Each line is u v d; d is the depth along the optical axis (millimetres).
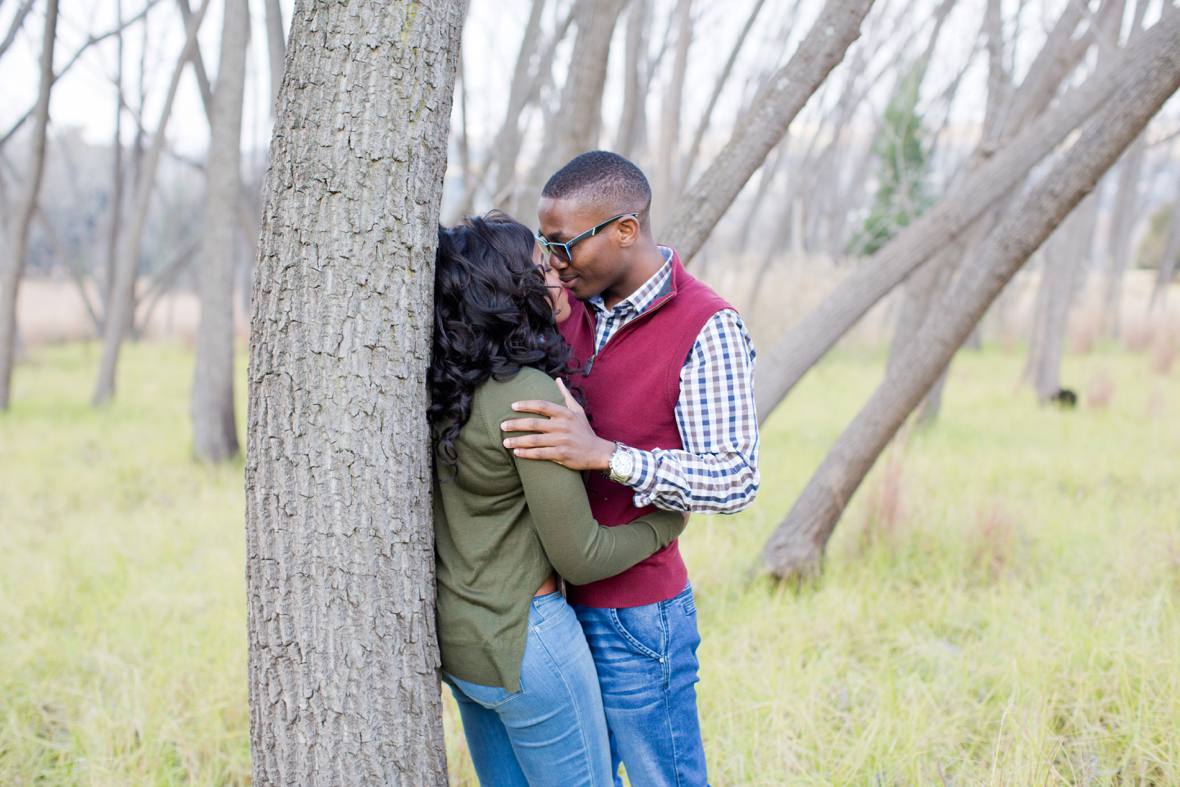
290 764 1623
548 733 1645
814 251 17469
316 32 1486
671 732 1823
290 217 1516
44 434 8133
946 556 4355
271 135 1551
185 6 8750
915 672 3109
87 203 23297
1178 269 27719
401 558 1594
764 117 2799
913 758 2525
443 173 1628
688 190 2889
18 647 3410
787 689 2949
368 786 1613
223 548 4637
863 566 4305
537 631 1604
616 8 3598
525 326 1579
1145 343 15047
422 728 1650
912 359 3879
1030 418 8570
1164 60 3088
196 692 3021
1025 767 2344
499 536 1586
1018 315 18594
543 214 1746
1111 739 2621
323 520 1562
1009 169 3871
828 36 2715
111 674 3201
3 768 2662
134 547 4691
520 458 1484
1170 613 3357
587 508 1546
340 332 1527
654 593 1777
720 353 1665
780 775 2531
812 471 6305
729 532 4859
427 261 1576
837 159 17656
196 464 7090
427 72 1532
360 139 1493
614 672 1794
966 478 5895
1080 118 3816
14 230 9242
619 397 1742
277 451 1561
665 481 1555
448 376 1542
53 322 19328
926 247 3840
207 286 7152
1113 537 4496
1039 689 2850
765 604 3822
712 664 3137
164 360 15469
